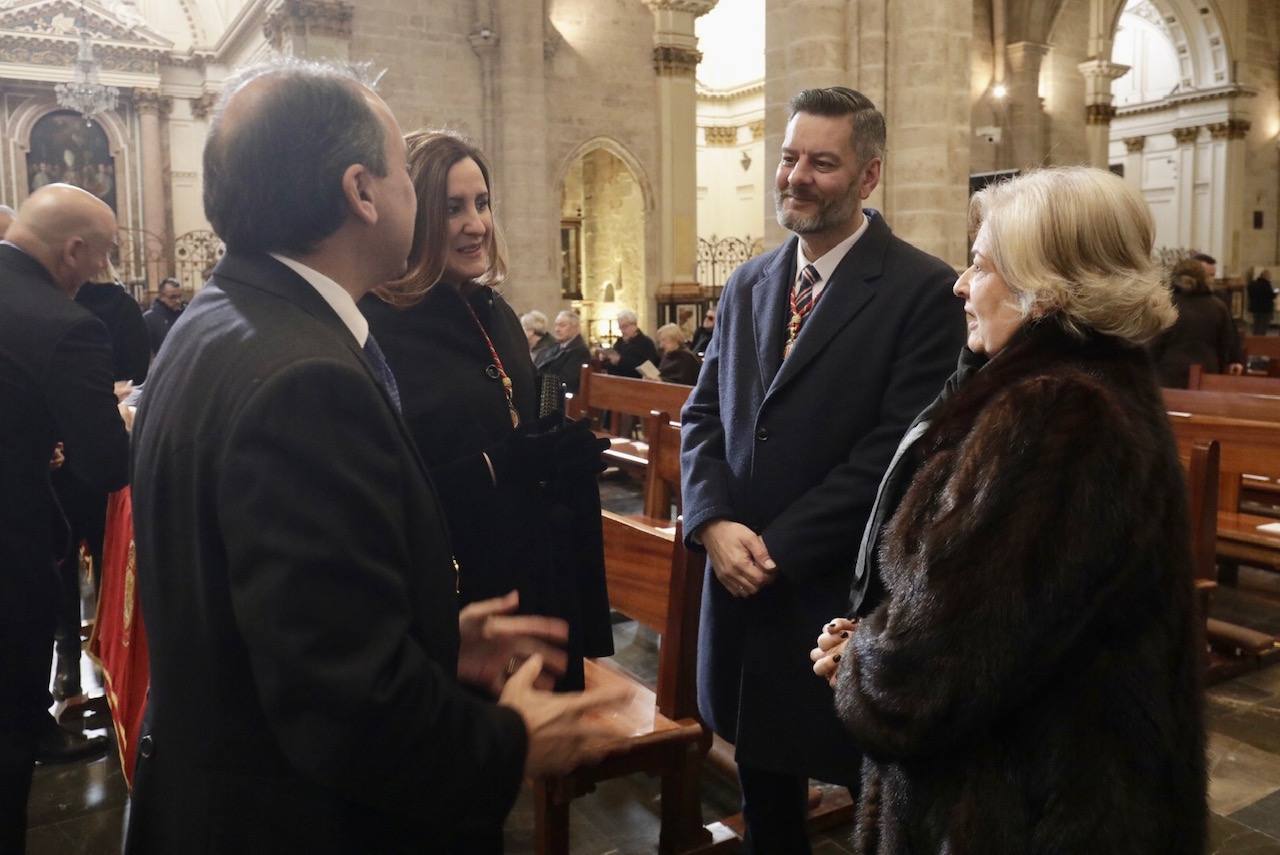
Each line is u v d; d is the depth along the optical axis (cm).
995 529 126
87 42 1906
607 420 922
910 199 682
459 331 196
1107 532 123
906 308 224
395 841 123
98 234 283
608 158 1697
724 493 236
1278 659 432
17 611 241
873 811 162
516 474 191
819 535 214
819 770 220
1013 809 130
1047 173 145
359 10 1206
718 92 2445
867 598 180
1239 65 2189
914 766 140
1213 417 479
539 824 259
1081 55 1717
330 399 110
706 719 244
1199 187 2273
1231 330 728
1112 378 136
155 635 118
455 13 1266
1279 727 372
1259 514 605
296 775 113
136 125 2195
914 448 173
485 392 194
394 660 107
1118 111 2445
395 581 109
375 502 109
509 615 187
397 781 107
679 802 281
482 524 186
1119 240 139
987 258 152
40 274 274
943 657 127
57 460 342
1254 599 513
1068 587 122
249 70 128
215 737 114
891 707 133
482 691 145
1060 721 129
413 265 190
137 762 125
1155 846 127
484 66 1280
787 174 229
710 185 2480
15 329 253
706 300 1581
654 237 1552
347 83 126
